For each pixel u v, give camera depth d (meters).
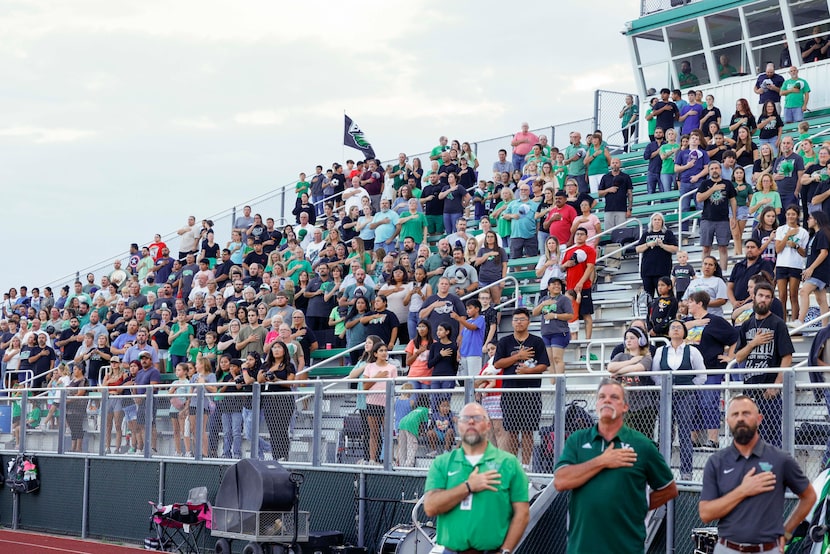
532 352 14.29
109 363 25.56
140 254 32.81
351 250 24.72
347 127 34.56
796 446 11.16
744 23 28.22
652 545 12.09
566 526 12.70
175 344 24.58
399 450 15.05
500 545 9.20
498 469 9.26
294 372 17.47
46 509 21.39
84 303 29.58
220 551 15.37
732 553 8.55
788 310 17.78
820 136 24.23
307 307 23.67
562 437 12.95
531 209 23.27
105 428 20.12
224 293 25.33
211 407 17.83
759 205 18.94
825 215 16.69
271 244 29.09
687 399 11.89
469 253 21.81
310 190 33.19
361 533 15.25
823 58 27.06
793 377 11.13
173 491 18.39
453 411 14.44
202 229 32.22
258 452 17.05
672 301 15.99
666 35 29.81
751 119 24.48
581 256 19.22
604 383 8.83
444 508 9.24
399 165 29.62
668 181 24.45
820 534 10.01
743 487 8.49
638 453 8.75
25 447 22.14
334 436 16.03
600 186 22.34
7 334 30.73
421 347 17.44
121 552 17.58
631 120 30.61
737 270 16.86
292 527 14.93
